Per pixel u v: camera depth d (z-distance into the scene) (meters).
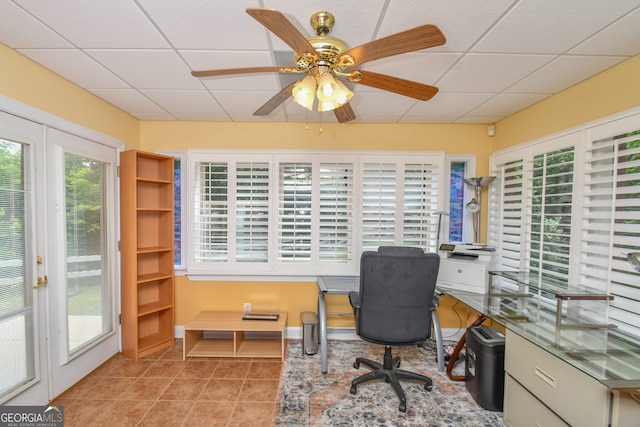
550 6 1.25
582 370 1.20
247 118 2.77
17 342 1.70
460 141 2.91
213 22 1.38
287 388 2.12
